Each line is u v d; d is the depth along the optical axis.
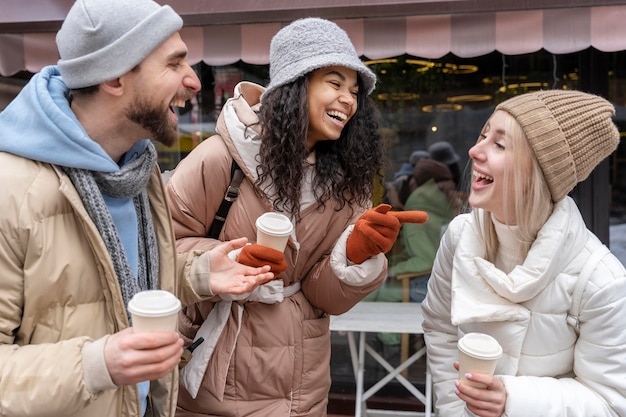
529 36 2.89
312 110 1.92
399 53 3.00
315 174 1.99
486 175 1.63
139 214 1.57
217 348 1.97
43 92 1.34
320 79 1.92
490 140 1.64
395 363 4.14
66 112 1.35
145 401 1.60
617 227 3.76
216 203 1.98
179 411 2.04
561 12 2.85
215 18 3.10
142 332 1.17
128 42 1.31
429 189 4.17
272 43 2.02
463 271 1.69
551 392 1.54
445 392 1.89
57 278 1.28
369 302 4.16
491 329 1.65
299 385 2.06
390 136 4.17
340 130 1.96
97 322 1.35
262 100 1.96
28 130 1.32
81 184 1.32
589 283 1.56
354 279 1.93
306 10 3.02
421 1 2.92
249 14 3.06
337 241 2.01
